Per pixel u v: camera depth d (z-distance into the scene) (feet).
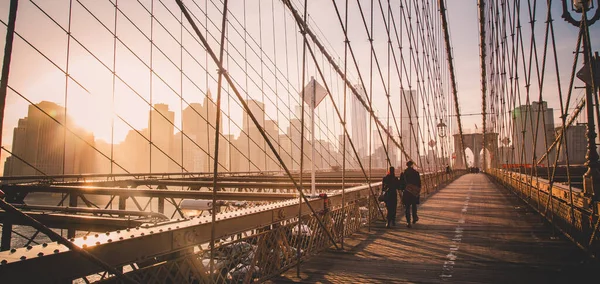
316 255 18.48
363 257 18.21
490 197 52.44
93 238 8.49
